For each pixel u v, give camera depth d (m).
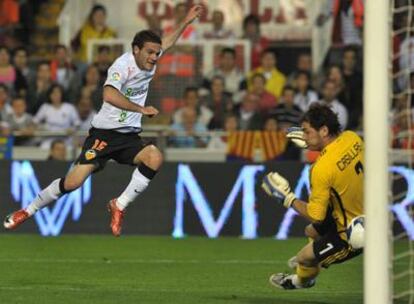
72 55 52.38
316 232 23.03
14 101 45.88
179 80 49.69
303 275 23.28
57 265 31.09
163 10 53.69
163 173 40.62
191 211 40.56
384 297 18.47
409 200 37.12
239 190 40.44
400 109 34.69
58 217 40.72
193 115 45.53
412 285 23.92
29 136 42.84
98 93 46.69
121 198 26.42
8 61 48.78
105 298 24.27
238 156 42.66
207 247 36.66
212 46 50.41
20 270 29.77
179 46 50.25
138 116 26.39
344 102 46.16
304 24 52.44
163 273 29.45
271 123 44.09
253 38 51.19
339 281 27.69
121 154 26.58
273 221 40.28
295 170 40.03
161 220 40.62
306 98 46.28
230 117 44.50
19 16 54.84
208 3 53.00
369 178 18.61
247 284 27.16
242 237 40.28
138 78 25.36
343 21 51.44
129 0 53.72
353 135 21.83
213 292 25.58
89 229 40.62
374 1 18.66
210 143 42.69
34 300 23.83
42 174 40.47
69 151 42.56
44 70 47.97
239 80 49.56
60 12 54.06
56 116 46.03
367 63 18.72
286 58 52.06
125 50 50.81
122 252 34.91
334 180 21.30
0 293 24.95
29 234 40.59
